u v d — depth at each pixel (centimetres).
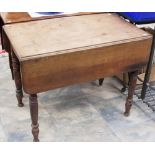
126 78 228
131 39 166
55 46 154
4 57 290
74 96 232
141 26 232
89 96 232
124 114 209
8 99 226
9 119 205
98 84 247
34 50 149
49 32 171
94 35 169
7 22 184
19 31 172
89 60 158
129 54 169
